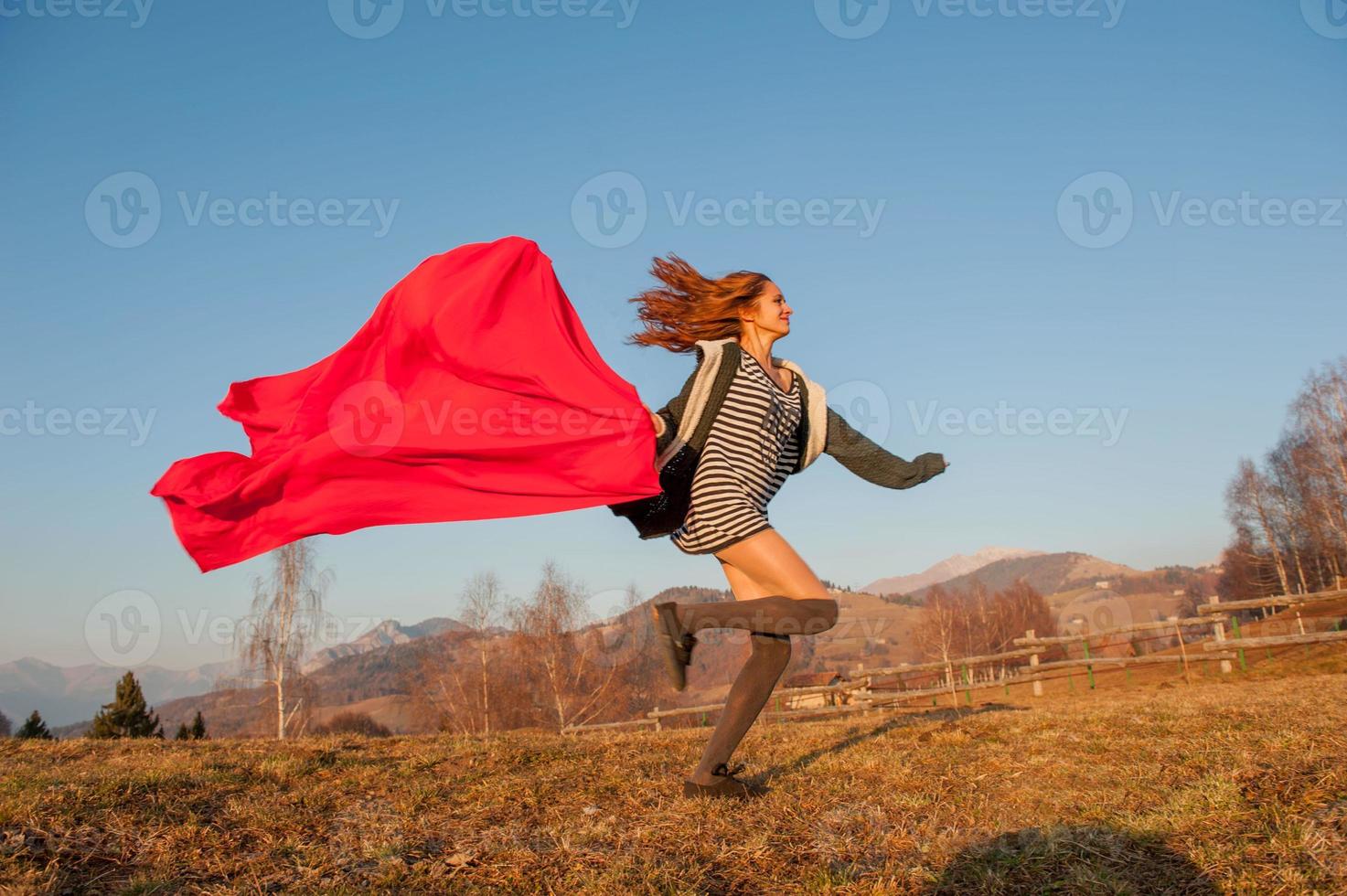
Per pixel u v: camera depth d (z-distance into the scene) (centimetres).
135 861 318
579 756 536
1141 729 531
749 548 347
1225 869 263
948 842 324
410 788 436
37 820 338
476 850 334
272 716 2958
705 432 363
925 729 601
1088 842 304
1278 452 4416
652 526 382
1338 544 4006
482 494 378
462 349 367
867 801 389
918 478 409
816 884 289
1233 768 375
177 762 532
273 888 297
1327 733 435
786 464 397
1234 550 5528
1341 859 256
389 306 382
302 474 372
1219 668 1586
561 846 338
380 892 291
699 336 399
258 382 414
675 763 503
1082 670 1911
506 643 3444
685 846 334
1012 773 431
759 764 495
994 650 5022
